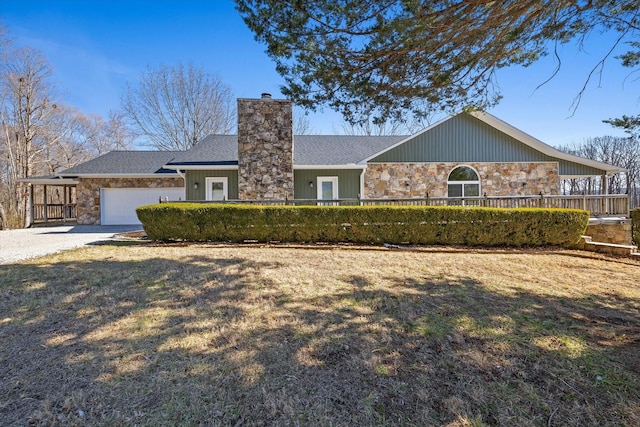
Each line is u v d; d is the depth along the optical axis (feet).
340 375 7.62
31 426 5.89
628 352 8.73
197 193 39.91
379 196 41.57
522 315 11.48
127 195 47.24
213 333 9.73
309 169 40.98
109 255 20.92
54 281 14.65
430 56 14.48
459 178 42.04
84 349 8.65
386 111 17.54
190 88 80.23
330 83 15.78
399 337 9.64
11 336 9.37
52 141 71.92
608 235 30.53
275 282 15.31
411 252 23.82
